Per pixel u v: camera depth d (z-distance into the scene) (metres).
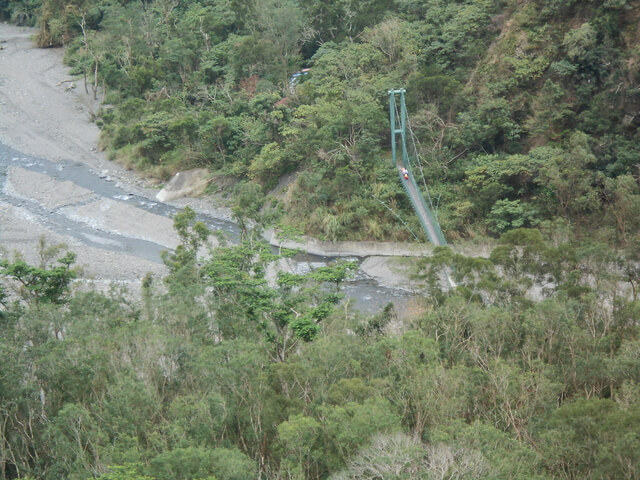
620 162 104.94
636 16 113.88
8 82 168.00
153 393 51.12
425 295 76.06
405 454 40.62
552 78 117.81
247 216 82.81
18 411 52.03
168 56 156.00
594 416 44.34
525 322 62.12
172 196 125.94
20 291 77.31
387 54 134.75
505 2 130.25
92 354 54.97
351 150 115.38
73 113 154.88
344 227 109.00
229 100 139.88
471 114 116.62
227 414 49.78
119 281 100.19
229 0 169.88
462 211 106.44
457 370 53.28
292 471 43.72
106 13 183.00
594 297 66.50
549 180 103.12
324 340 57.84
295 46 146.88
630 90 108.50
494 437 43.97
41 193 126.56
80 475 43.84
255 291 68.56
